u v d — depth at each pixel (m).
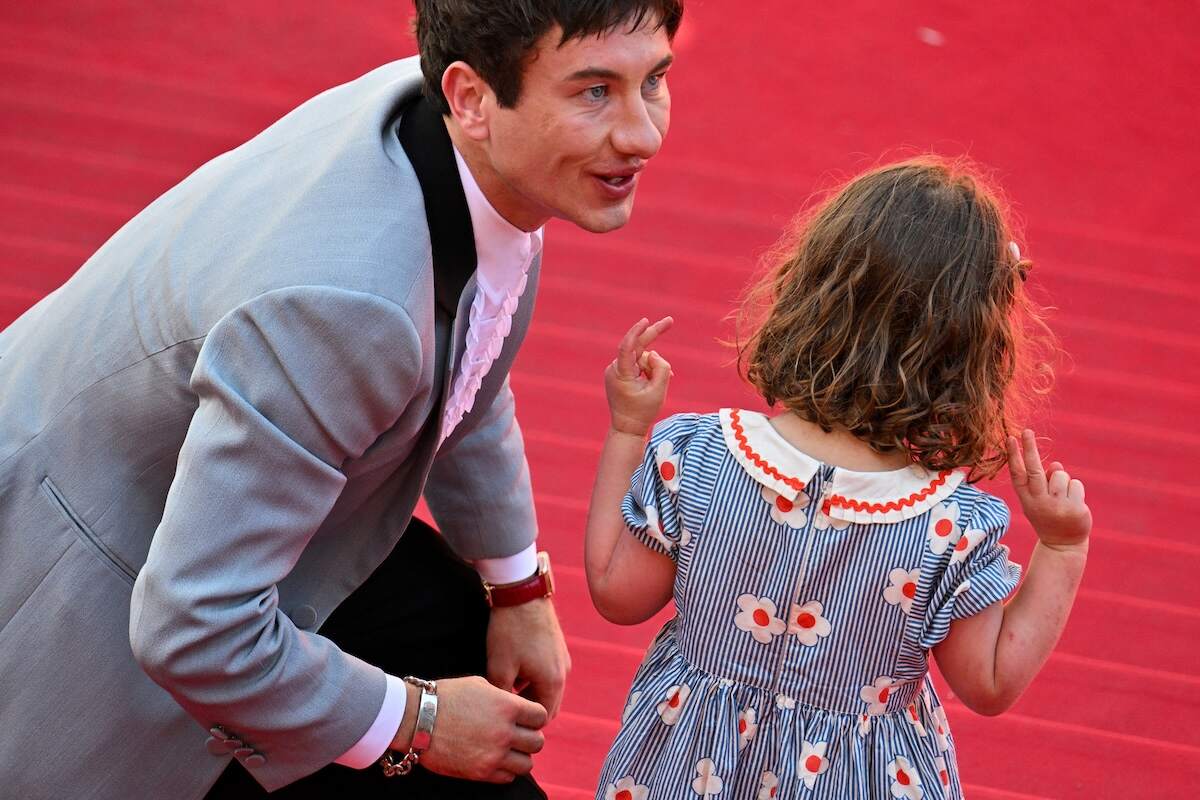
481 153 4.09
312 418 3.85
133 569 4.24
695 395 9.55
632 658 7.54
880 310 4.35
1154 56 14.09
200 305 3.96
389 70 4.58
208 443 3.83
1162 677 7.74
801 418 4.52
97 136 11.27
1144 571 8.54
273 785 4.32
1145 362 10.42
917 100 13.18
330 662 4.21
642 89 3.95
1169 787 7.03
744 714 4.50
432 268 4.09
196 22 12.86
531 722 4.59
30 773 4.23
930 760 4.57
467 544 5.45
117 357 4.17
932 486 4.35
